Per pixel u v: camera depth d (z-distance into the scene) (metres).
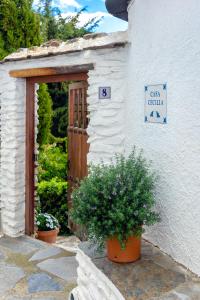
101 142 4.26
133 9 3.83
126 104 4.06
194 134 2.84
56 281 4.07
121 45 3.99
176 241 3.15
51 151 8.99
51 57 4.71
